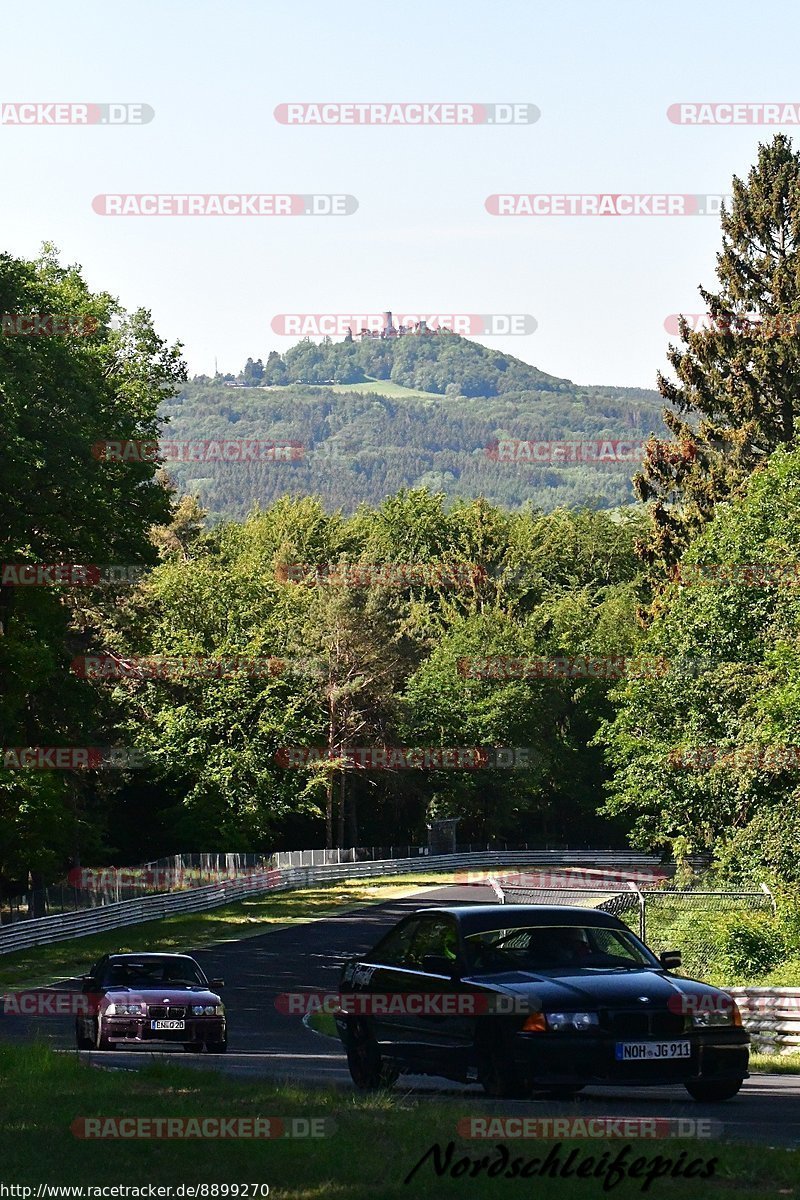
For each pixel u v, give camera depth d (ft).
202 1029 108.99
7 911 235.20
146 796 435.12
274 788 424.87
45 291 231.09
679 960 71.56
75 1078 71.82
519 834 589.32
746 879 228.02
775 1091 74.33
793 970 183.93
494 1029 64.95
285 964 224.12
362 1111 58.18
